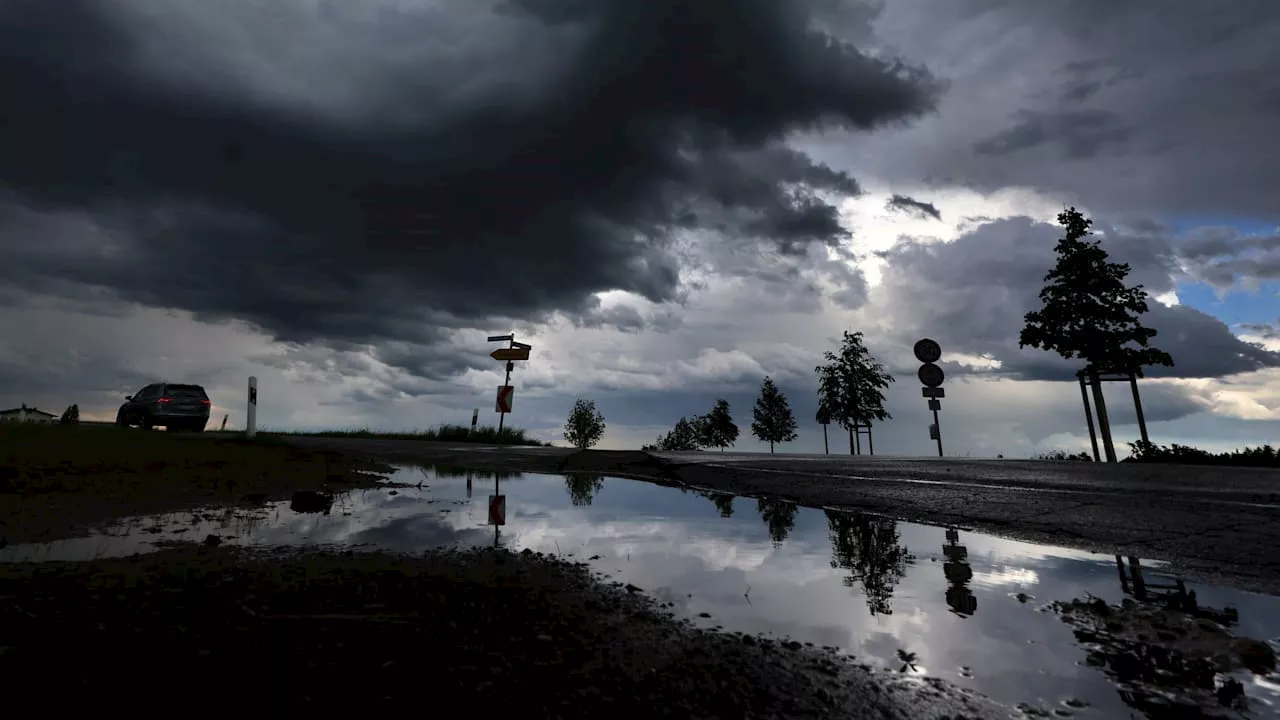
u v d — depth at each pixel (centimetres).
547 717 171
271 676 199
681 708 177
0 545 421
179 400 2102
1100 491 614
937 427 1700
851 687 191
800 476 841
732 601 287
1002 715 174
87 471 767
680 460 1166
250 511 581
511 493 755
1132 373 1934
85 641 231
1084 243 2000
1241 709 176
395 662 211
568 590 305
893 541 435
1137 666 206
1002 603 281
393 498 697
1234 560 355
